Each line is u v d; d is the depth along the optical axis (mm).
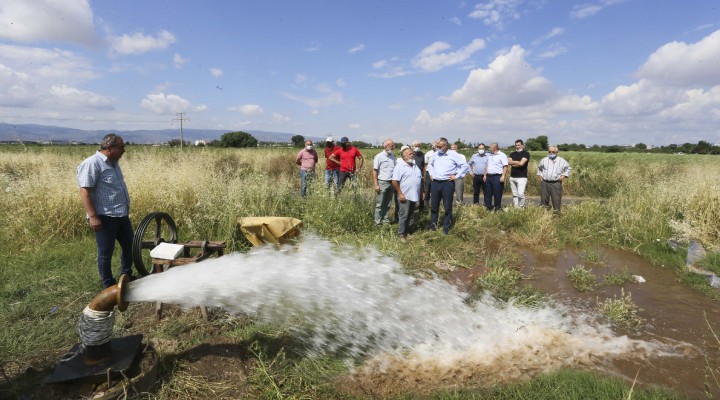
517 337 4488
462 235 8414
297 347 4082
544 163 10602
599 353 4176
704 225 7918
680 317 5043
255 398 3352
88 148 24688
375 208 9375
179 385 3387
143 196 8367
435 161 8328
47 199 7664
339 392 3531
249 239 6434
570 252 8008
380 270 6051
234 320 4422
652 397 3336
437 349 4199
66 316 4520
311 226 7996
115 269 5809
